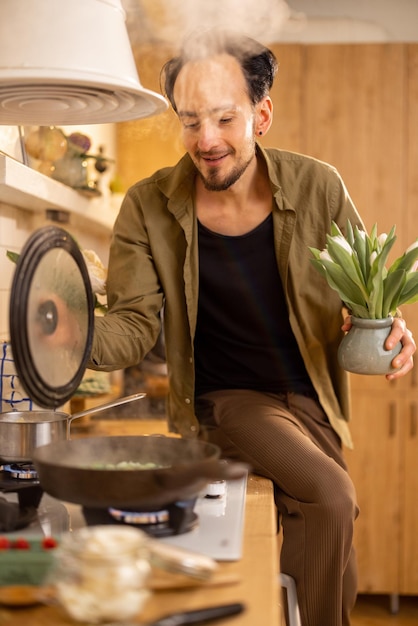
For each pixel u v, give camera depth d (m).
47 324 1.29
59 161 2.65
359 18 3.92
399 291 1.81
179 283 2.02
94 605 0.86
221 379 2.05
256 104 1.84
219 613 0.91
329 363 2.08
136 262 2.01
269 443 1.74
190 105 1.77
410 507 3.70
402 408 3.69
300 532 1.65
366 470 3.71
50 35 1.33
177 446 1.33
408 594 3.74
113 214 3.54
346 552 1.65
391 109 3.65
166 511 1.20
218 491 1.44
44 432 1.42
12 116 1.60
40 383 1.27
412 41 3.91
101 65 1.37
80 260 1.40
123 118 1.62
